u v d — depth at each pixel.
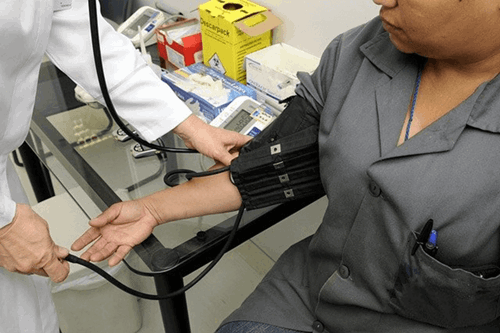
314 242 0.87
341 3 1.18
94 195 1.07
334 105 0.77
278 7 1.37
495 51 0.60
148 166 1.13
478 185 0.62
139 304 1.59
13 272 0.85
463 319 0.70
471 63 0.62
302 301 0.92
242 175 0.89
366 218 0.72
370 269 0.74
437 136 0.64
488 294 0.66
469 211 0.63
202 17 1.39
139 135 1.04
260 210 0.98
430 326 0.75
